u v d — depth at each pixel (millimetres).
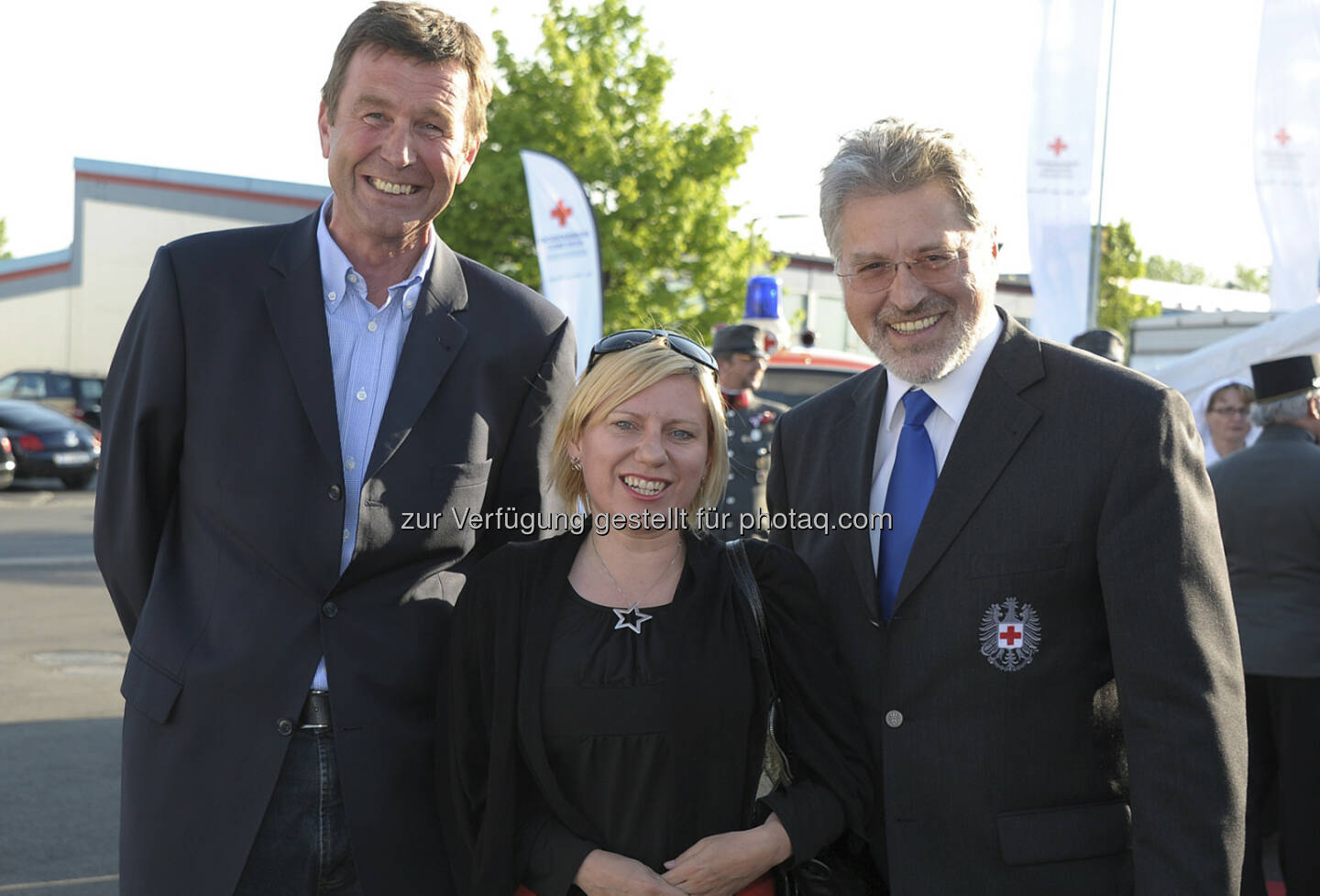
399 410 2463
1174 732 2072
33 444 20016
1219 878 2014
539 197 8984
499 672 2324
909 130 2275
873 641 2383
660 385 2389
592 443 2396
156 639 2404
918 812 2258
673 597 2379
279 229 2592
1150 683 2104
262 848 2334
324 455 2404
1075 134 8547
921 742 2264
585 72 19641
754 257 21812
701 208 20391
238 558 2396
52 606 10000
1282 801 4398
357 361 2508
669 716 2246
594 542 2439
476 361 2570
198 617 2395
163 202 31047
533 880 2275
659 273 20938
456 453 2508
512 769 2291
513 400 2646
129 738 2418
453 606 2535
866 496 2451
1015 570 2215
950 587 2260
